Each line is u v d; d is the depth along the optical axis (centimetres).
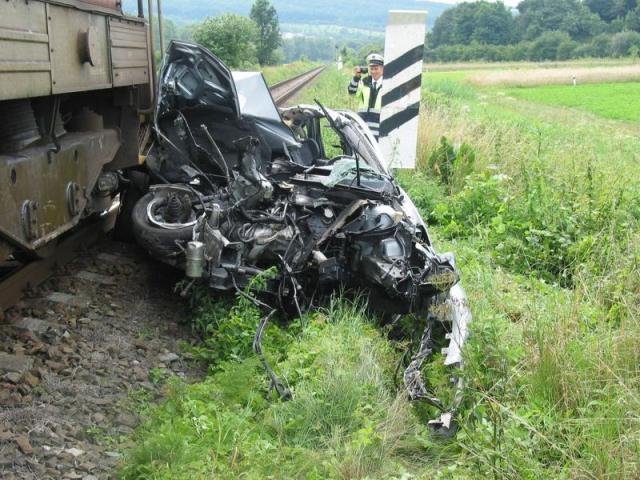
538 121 2445
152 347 573
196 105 720
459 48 11050
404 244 616
